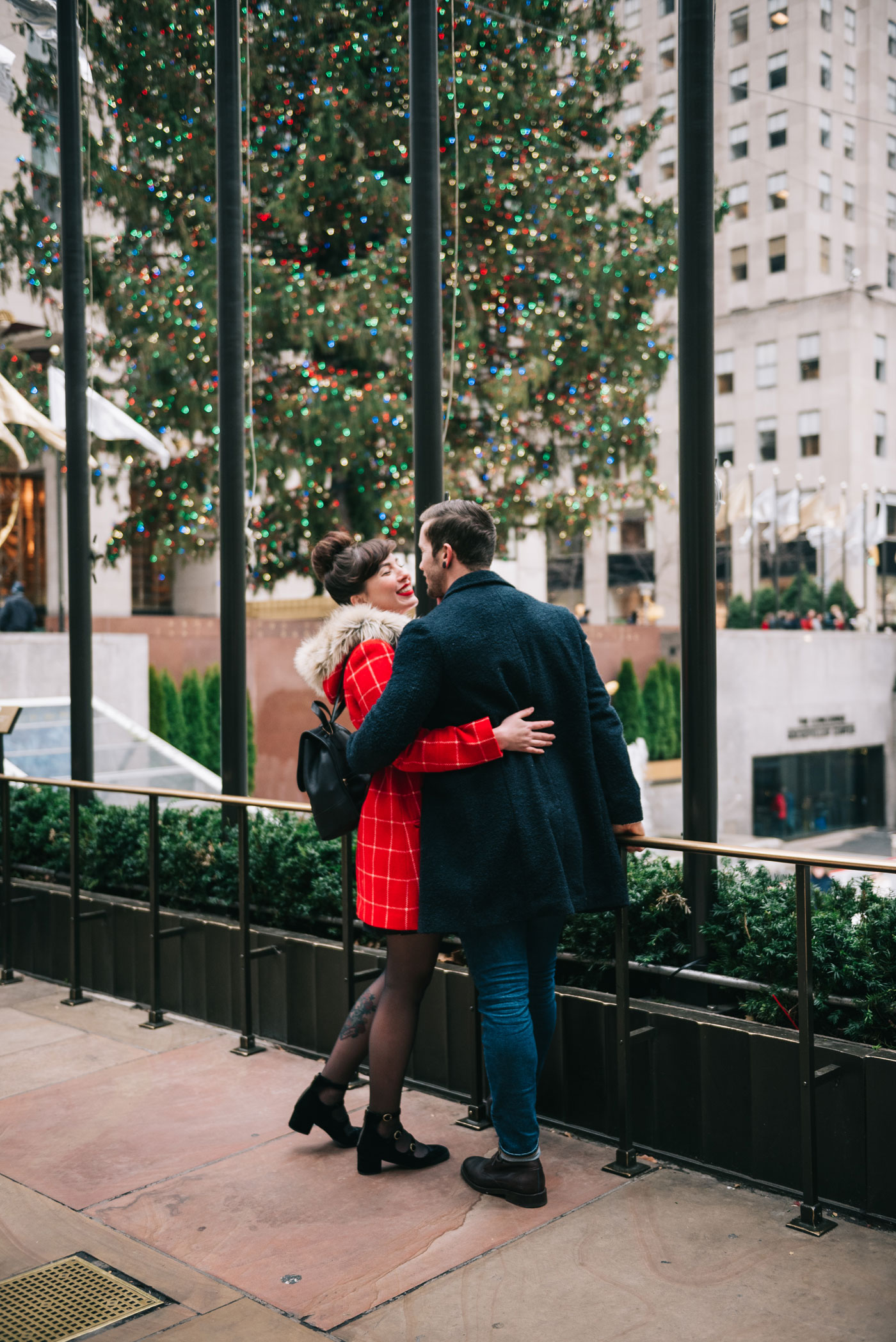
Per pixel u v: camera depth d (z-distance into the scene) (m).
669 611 39.88
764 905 3.25
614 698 21.72
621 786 2.81
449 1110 3.41
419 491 4.52
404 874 2.82
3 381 8.04
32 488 23.66
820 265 47.31
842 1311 2.26
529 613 2.78
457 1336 2.19
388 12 13.12
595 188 14.88
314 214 13.55
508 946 2.71
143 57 12.38
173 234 13.37
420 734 2.66
